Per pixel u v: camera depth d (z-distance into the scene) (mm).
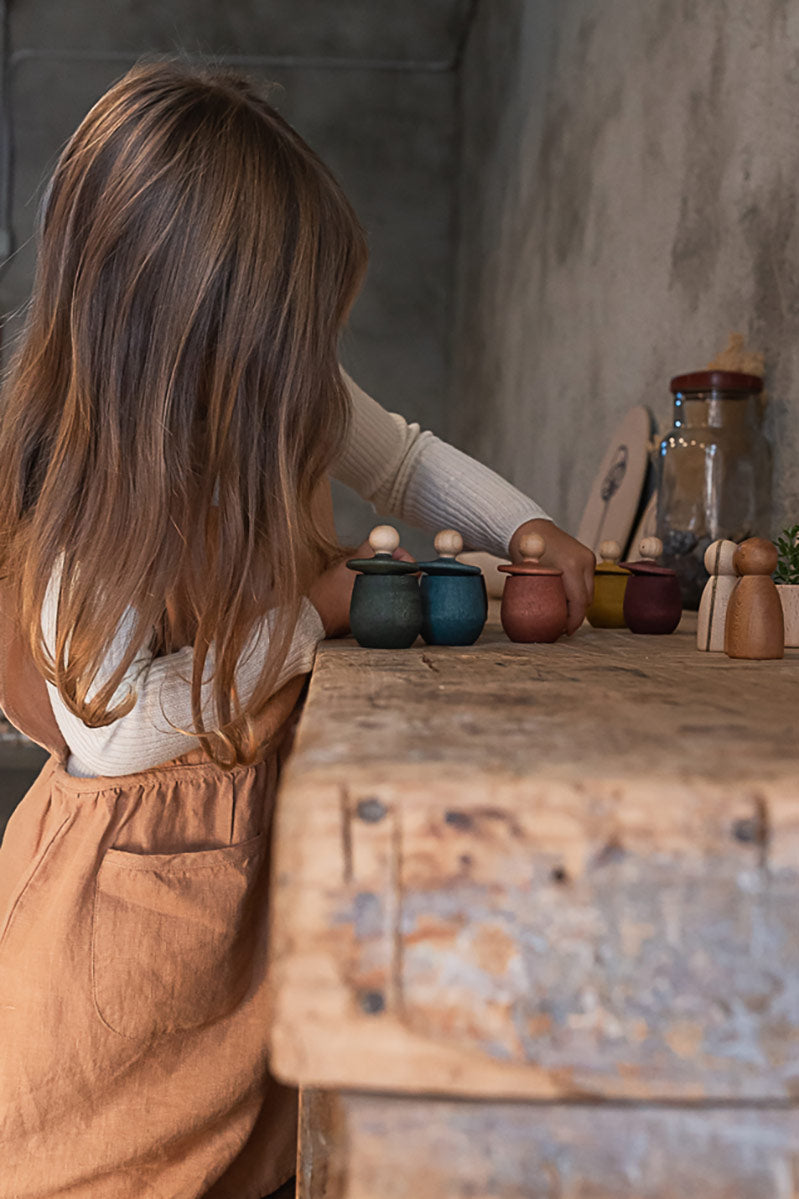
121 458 886
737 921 301
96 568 872
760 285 1557
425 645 943
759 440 1476
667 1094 297
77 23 5848
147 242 869
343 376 1202
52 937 909
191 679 915
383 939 301
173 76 947
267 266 904
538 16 3504
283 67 6008
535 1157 305
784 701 498
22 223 6082
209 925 953
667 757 337
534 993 300
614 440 2252
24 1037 893
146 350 886
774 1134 306
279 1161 1104
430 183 6137
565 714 442
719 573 870
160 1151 934
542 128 3396
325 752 345
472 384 5168
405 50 5914
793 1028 298
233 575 913
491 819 303
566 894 302
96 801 949
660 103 2076
